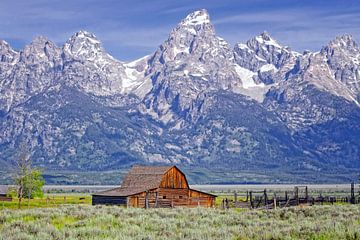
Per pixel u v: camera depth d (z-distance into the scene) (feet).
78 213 247.29
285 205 406.00
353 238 142.10
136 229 175.63
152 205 487.20
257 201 450.30
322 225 172.45
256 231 163.94
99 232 165.37
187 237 151.23
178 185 506.48
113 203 479.41
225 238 147.54
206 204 516.73
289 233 152.87
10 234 157.79
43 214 239.50
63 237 152.56
